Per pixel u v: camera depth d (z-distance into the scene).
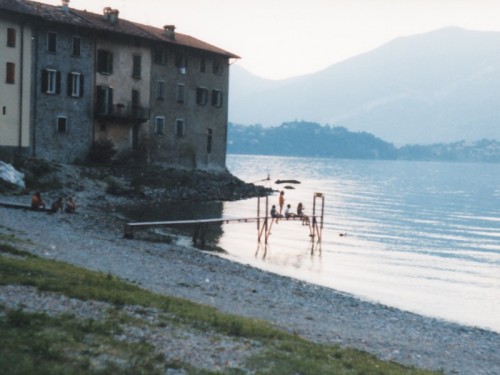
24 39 63.81
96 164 70.94
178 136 81.75
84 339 14.51
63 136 68.31
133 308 18.48
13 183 55.25
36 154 65.69
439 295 37.94
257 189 91.12
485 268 49.19
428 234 69.06
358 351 19.11
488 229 76.56
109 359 13.38
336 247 54.25
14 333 14.01
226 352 15.28
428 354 21.55
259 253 47.00
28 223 37.88
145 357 13.77
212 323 18.23
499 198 127.38
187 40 84.44
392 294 36.69
